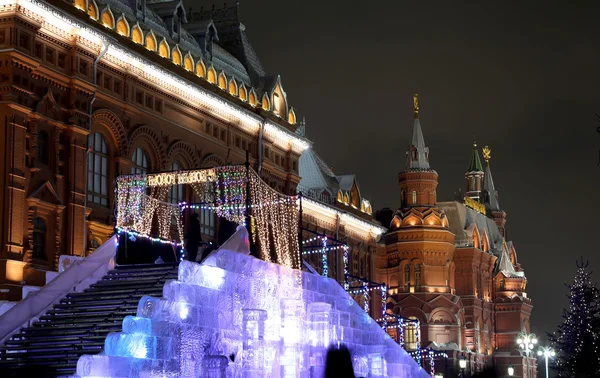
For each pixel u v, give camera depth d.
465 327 100.88
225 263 38.09
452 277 96.75
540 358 115.19
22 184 38.97
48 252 40.38
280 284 41.88
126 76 45.59
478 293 104.81
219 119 53.50
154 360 33.09
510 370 88.00
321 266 72.31
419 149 95.81
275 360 40.66
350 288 63.12
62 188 41.38
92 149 43.72
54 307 36.75
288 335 41.84
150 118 47.47
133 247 44.50
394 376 50.41
